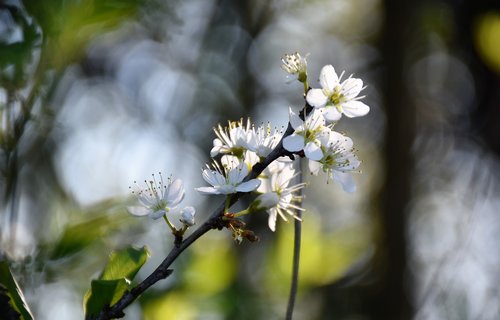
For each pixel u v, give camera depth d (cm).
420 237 1005
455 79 1073
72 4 296
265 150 286
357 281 918
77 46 305
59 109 348
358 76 1181
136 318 475
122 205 335
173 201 285
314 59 1194
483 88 1001
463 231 647
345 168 304
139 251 282
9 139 307
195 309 505
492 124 980
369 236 1004
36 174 551
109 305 261
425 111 1149
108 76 936
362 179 1124
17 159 315
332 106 293
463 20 952
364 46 1193
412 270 961
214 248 559
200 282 525
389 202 987
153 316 476
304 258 608
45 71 300
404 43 1058
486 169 913
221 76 1043
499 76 969
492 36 683
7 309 253
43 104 310
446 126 1120
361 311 915
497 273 755
